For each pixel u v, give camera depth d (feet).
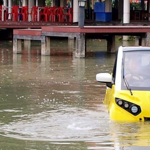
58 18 198.80
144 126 47.34
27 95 68.90
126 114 48.70
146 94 49.24
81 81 83.56
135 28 136.56
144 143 42.47
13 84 80.23
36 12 189.88
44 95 68.85
